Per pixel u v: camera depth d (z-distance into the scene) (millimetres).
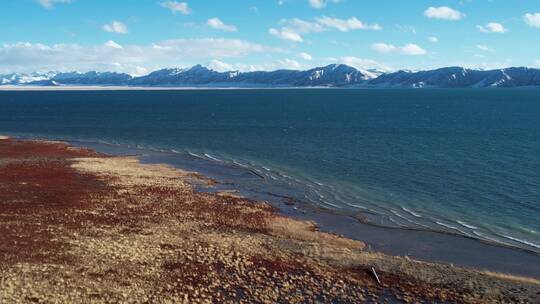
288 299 24266
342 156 69062
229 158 68000
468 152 72375
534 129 103750
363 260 29656
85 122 120938
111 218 36531
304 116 140000
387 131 100750
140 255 28609
